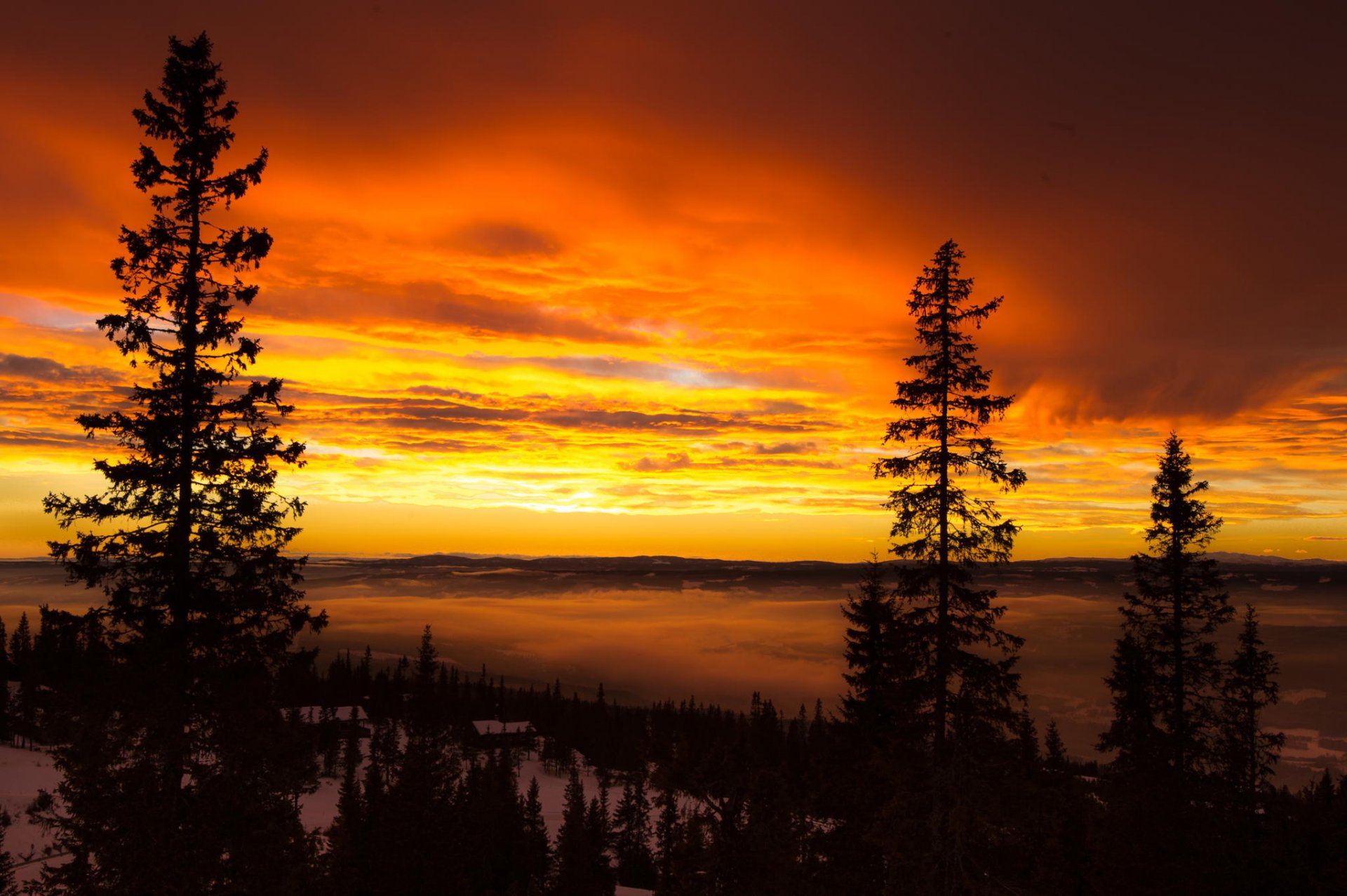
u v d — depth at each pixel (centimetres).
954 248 1859
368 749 9756
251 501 1652
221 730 1616
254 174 1712
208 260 1695
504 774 7056
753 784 2033
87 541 1563
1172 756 2531
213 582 1662
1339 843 2414
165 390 1611
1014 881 1758
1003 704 1795
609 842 6569
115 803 1515
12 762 6950
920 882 1762
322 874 1816
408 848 3875
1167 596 2609
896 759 1908
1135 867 2391
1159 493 2650
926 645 1864
